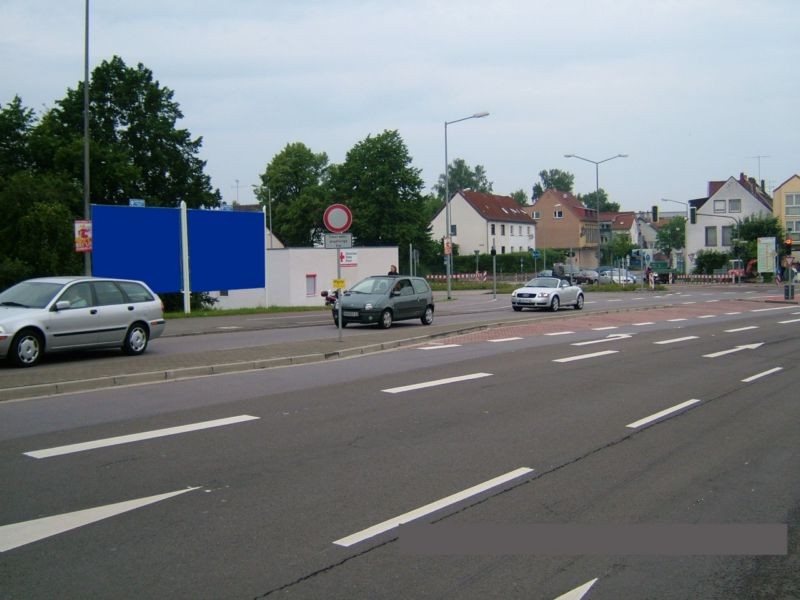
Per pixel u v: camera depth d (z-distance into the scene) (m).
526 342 19.11
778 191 76.31
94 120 46.91
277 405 10.10
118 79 48.25
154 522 5.58
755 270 69.81
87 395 10.79
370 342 17.66
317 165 87.81
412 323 25.56
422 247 73.69
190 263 35.09
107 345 14.71
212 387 11.59
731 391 11.93
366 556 5.02
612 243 98.56
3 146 43.59
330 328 23.36
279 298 43.16
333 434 8.46
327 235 17.61
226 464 7.15
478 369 13.93
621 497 6.39
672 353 16.91
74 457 7.31
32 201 35.66
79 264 33.72
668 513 6.01
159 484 6.50
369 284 23.86
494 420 9.40
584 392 11.59
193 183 50.25
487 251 91.00
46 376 11.72
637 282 68.62
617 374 13.55
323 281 44.59
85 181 25.89
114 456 7.36
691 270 78.44
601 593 4.56
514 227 96.50
